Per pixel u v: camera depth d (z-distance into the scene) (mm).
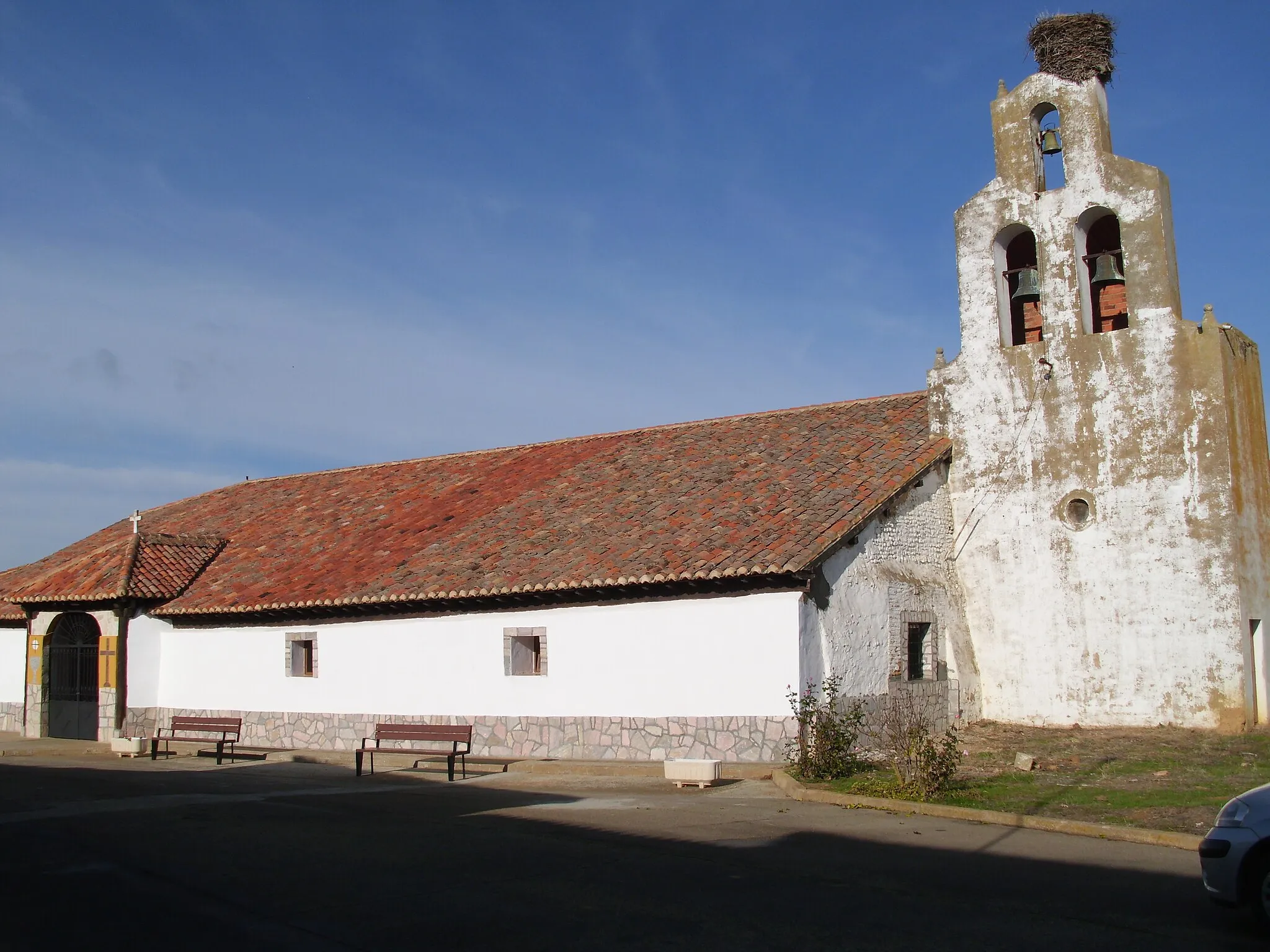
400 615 21281
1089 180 20031
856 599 18203
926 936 8125
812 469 20781
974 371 21000
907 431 21750
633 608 18641
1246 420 19516
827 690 17219
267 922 8625
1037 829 12383
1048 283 20328
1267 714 18781
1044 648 19859
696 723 17750
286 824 13047
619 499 22094
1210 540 18453
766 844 11523
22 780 17609
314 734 22062
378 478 29422
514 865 10562
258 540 26703
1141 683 18859
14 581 29375
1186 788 14102
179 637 24422
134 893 9586
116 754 21969
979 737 19000
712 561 17719
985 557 20609
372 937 8195
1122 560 19203
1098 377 19688
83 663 25266
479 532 22609
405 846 11570
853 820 12984
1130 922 8500
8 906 9156
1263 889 7977
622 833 12227
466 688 20281
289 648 22750
